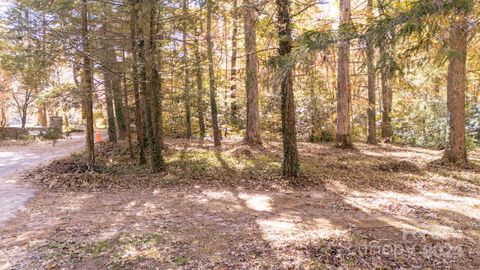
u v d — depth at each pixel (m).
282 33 8.14
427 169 11.23
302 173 9.95
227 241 5.42
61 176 9.90
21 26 9.52
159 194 8.51
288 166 9.59
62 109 10.81
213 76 15.43
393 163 11.77
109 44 11.04
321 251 4.97
